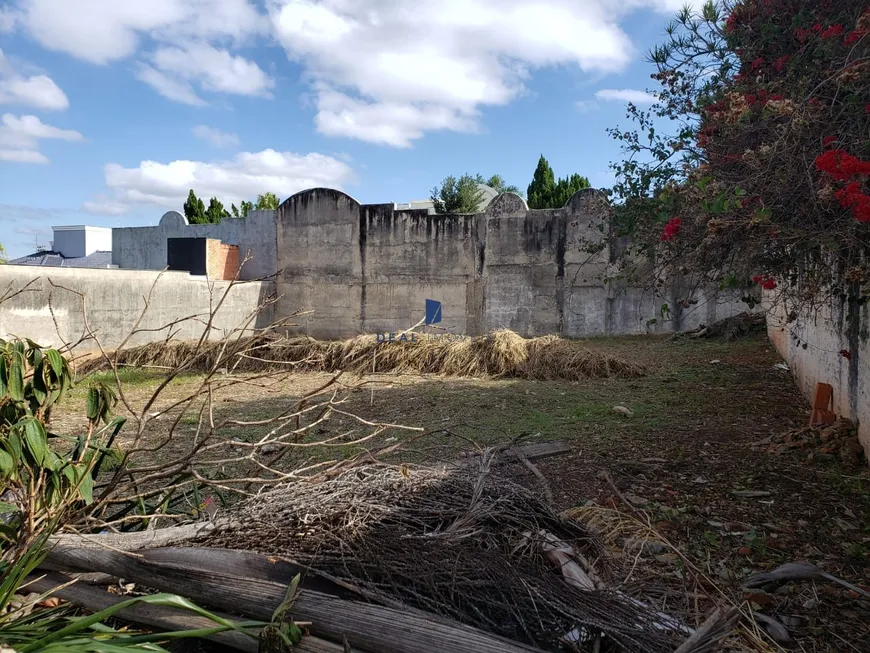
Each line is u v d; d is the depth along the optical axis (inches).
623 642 76.0
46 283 458.0
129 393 356.5
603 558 101.0
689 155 192.5
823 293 201.6
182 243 708.7
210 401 114.3
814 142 134.3
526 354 410.9
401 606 76.1
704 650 71.1
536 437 230.5
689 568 106.1
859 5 145.9
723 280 166.6
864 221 119.6
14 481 90.4
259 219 762.2
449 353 423.5
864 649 96.1
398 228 659.4
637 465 191.9
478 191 967.0
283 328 696.4
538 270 622.2
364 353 436.5
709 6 174.4
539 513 105.3
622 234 228.2
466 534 93.0
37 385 98.0
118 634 74.0
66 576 88.7
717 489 170.4
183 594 80.7
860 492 163.8
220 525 95.0
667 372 393.1
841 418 216.7
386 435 237.8
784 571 112.3
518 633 79.0
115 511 133.7
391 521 96.9
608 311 608.1
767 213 125.9
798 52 154.5
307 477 109.5
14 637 71.6
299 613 75.1
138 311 532.4
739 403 289.0
